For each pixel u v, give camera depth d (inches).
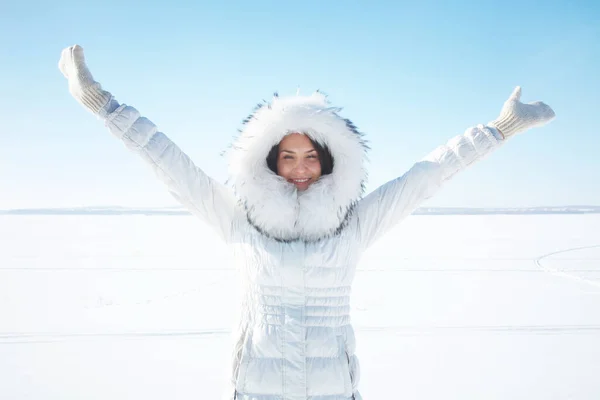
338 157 48.9
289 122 48.7
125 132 47.7
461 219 1427.2
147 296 249.0
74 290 266.8
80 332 179.3
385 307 223.0
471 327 187.6
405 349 160.7
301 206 47.6
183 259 404.8
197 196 49.1
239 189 48.3
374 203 50.7
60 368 143.1
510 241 600.1
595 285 284.4
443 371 141.7
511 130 53.0
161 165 48.0
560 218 1530.5
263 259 46.8
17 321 195.3
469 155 51.5
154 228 887.7
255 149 48.8
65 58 49.3
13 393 125.5
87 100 48.1
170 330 181.8
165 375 137.9
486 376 138.0
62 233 752.3
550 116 54.4
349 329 48.3
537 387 130.6
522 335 177.3
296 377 44.5
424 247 521.0
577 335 177.5
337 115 49.6
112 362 148.2
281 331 45.6
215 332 179.5
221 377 136.5
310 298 46.7
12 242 582.9
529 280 303.3
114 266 364.2
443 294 255.6
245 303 48.4
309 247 46.7
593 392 127.7
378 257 426.3
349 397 45.5
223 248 504.4
